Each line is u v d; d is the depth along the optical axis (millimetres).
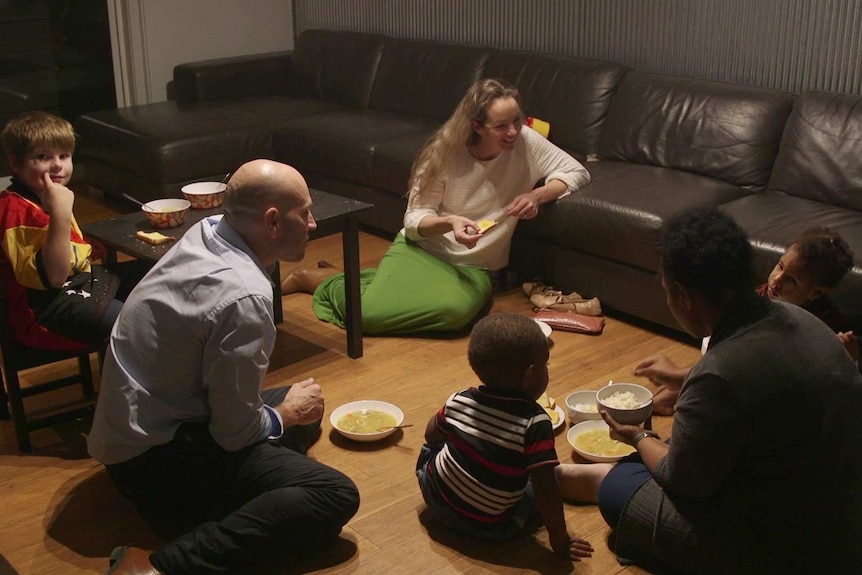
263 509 2178
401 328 3479
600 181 3781
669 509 2094
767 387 1826
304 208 2221
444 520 2348
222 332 2115
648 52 4352
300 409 2434
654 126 4035
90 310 2713
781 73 3961
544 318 3570
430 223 3496
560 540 2232
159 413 2227
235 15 5906
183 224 3107
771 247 3145
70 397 3084
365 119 4895
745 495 1959
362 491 2549
